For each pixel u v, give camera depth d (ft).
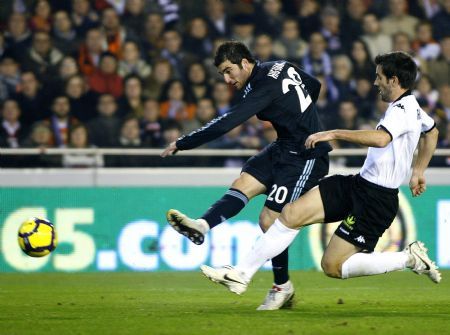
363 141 56.90
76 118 122.11
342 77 131.64
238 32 135.13
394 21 140.87
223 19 135.44
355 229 60.95
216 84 126.82
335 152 110.52
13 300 74.02
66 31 128.16
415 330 52.49
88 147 117.70
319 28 137.18
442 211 112.16
